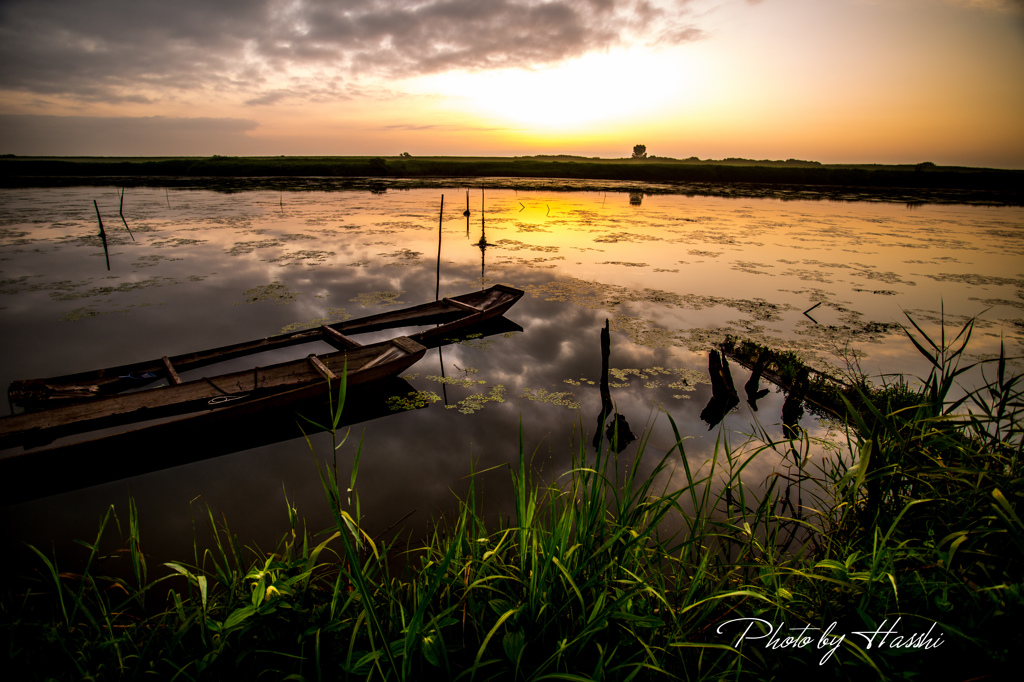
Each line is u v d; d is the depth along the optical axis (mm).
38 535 3908
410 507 4164
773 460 4684
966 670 1681
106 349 7805
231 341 8180
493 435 5383
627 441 5172
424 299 10414
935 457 2936
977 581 2133
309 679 1782
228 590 2305
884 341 7973
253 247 15000
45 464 4449
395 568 3291
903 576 2127
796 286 11578
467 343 8133
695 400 6113
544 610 1879
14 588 3260
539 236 18000
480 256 14562
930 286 11602
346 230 18203
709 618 2201
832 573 2232
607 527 2383
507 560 2547
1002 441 2762
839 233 19406
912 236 18844
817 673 1838
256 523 4035
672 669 1935
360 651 1838
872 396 5480
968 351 7562
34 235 16297
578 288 11344
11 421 4898
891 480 2809
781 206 29359
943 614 1871
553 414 5832
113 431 5168
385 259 13883
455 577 2176
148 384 6496
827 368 6859
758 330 8531
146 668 1875
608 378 6109
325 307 9828
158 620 2318
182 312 9422
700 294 10898
